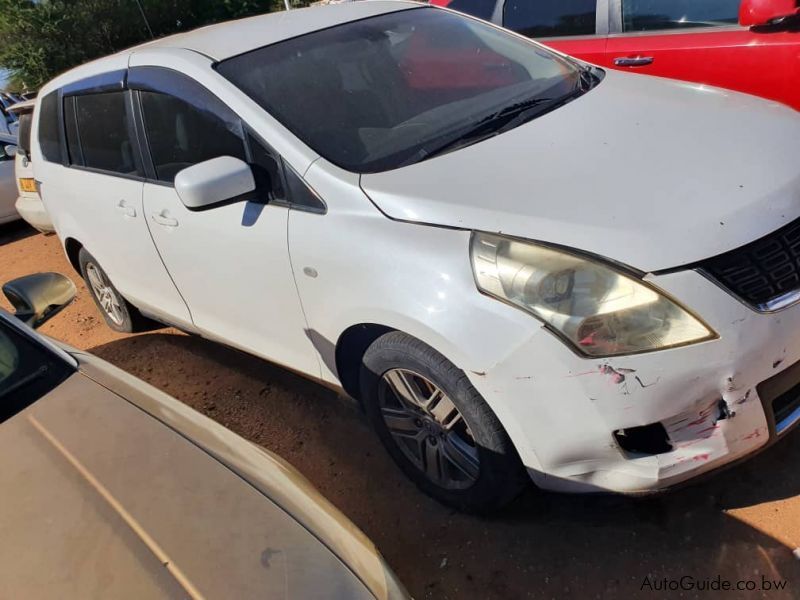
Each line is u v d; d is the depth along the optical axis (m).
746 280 1.83
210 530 1.39
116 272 3.69
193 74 2.72
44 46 22.02
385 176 2.26
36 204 5.07
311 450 2.95
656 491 1.94
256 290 2.65
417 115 2.63
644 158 2.16
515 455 2.10
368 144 2.45
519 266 1.89
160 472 1.55
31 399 1.86
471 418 2.10
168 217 2.91
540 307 1.85
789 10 3.73
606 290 1.81
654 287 1.79
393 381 2.34
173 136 2.87
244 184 2.36
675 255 1.80
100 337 4.55
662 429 1.91
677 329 1.78
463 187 2.12
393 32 3.06
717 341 1.79
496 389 1.95
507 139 2.40
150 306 3.61
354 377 2.62
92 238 3.65
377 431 2.54
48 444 1.68
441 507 2.50
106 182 3.32
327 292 2.30
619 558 2.17
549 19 4.84
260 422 3.22
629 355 1.80
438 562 2.29
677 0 4.31
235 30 3.03
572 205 1.97
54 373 1.95
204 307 3.08
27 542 1.42
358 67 2.79
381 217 2.14
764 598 1.96
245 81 2.63
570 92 2.83
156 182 3.01
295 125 2.47
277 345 2.79
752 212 1.90
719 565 2.08
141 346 4.26
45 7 21.97
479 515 2.41
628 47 4.45
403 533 2.43
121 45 23.31
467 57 3.03
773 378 1.88
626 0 4.48
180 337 4.26
